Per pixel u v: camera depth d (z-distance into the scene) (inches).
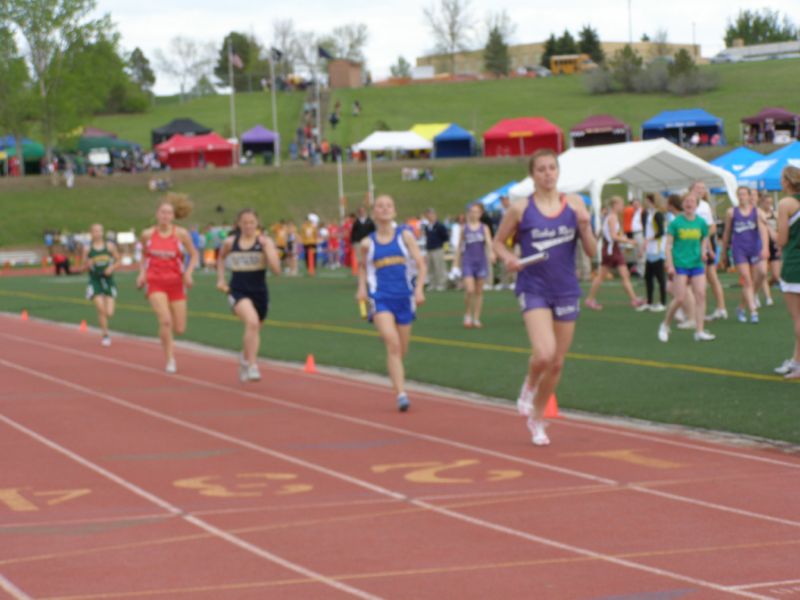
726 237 827.4
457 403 542.9
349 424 489.7
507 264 403.5
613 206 966.4
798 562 263.1
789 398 498.0
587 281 1378.0
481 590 249.9
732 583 248.8
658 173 1387.8
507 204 1336.1
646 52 6456.7
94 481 385.4
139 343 894.4
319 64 6077.8
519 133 3319.4
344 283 1582.2
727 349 675.4
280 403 558.6
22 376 701.3
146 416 530.0
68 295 1533.0
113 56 3464.6
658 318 886.4
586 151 1378.0
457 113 4566.9
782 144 2970.0
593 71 4872.0
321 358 738.8
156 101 6230.3
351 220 1961.1
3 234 2955.2
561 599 241.6
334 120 4239.7
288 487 366.0
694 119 3068.4
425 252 1470.2
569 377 593.3
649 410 488.1
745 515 310.0
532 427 427.5
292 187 3272.6
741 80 4608.8
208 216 3093.0
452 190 3216.0
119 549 293.1
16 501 355.9
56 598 251.0
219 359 770.2
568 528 302.4
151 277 690.8
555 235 402.6
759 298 1016.9
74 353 830.5
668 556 272.4
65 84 3366.1
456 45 6466.5
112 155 3528.5
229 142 3452.3
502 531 301.7
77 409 558.6
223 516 327.3
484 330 862.5
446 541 293.1
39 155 3526.1
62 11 3341.5
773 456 390.3
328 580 261.0
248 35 6328.7
